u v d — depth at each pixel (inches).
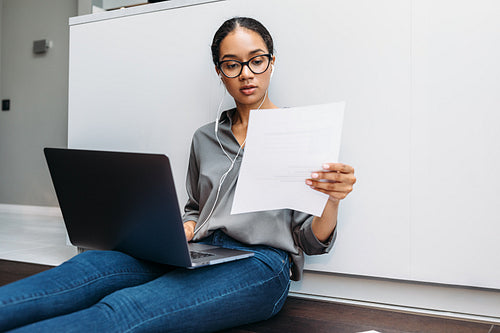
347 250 55.2
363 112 54.2
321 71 56.7
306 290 59.6
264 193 41.0
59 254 84.9
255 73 46.2
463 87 49.4
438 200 50.6
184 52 66.6
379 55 53.4
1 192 188.2
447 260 50.3
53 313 34.2
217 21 63.8
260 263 43.7
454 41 49.7
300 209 40.6
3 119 187.9
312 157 38.9
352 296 56.9
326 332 44.7
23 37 183.2
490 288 48.6
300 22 57.9
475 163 48.9
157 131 69.0
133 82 70.9
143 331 33.5
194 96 66.0
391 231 52.8
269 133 40.1
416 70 51.5
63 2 174.9
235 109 52.7
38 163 180.4
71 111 76.4
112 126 72.7
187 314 36.4
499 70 47.9
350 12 54.9
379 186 53.4
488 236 48.5
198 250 44.3
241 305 40.6
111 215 41.4
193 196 55.8
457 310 51.5
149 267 43.6
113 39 72.6
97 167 39.6
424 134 51.2
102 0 132.9
